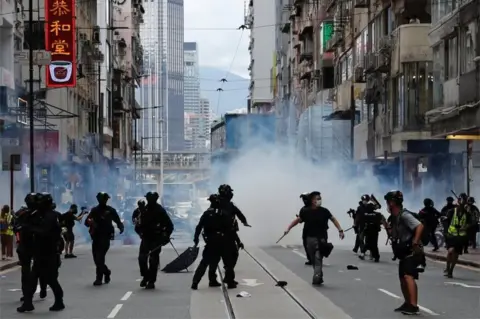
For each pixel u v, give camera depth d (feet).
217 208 54.29
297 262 77.05
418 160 128.16
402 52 120.06
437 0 110.32
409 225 41.50
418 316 41.14
